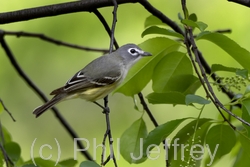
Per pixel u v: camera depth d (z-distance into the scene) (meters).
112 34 8.91
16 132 13.90
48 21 14.03
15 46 14.00
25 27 14.05
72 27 14.01
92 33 14.00
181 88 8.64
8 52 11.74
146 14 14.26
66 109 14.42
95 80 9.40
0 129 9.05
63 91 9.16
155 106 13.74
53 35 13.98
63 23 14.05
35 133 14.01
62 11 9.69
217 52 12.99
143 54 8.63
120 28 14.13
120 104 14.08
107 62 9.67
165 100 7.45
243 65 7.96
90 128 14.16
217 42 7.68
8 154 8.77
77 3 9.72
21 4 13.95
